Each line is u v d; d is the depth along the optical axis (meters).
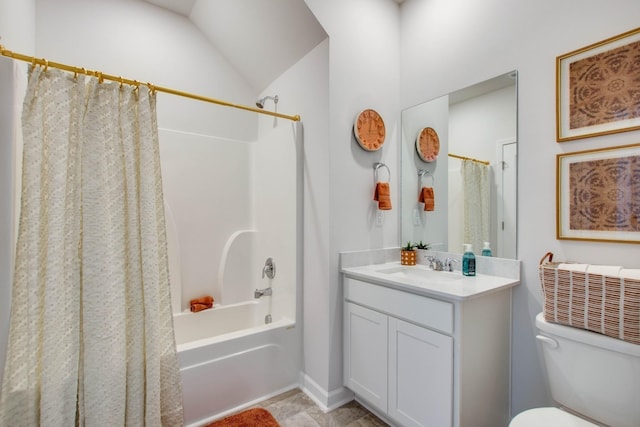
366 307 1.75
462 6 1.88
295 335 2.08
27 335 1.22
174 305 2.29
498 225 1.68
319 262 1.95
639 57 1.23
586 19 1.37
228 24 2.30
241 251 2.58
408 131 2.19
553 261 1.45
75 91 1.34
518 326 1.57
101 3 2.13
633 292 1.03
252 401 1.88
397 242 2.23
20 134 1.34
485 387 1.43
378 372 1.66
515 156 1.61
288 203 2.18
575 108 1.40
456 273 1.77
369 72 2.07
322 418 1.76
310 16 1.83
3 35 1.29
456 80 1.90
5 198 1.21
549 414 1.13
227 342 1.78
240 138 2.68
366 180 2.04
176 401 1.55
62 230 1.27
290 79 2.23
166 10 2.39
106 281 1.36
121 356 1.38
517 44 1.61
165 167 2.30
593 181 1.34
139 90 1.49
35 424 1.22
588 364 1.14
